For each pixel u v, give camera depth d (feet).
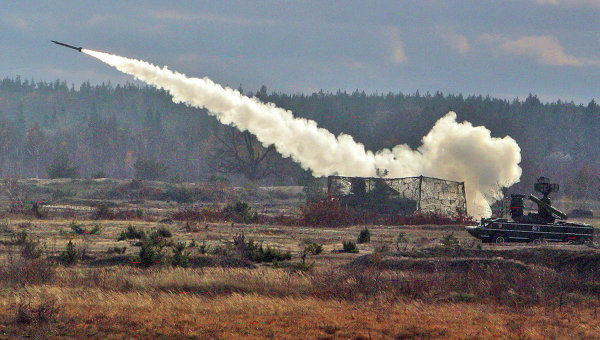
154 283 295.69
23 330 212.84
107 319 228.43
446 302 275.39
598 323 238.68
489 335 214.28
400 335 212.43
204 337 207.72
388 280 307.37
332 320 232.53
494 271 323.16
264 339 205.57
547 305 270.46
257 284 298.15
